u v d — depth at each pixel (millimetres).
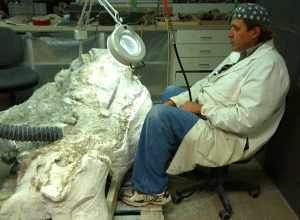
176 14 3441
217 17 3250
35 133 1394
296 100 1920
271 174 2295
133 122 1879
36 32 3135
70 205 1301
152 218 1698
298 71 1900
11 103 3090
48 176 1283
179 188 2150
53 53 3275
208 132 1787
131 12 3230
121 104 1863
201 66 3326
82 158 1354
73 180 1293
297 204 1919
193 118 1792
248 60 1806
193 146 1801
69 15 3174
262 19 1733
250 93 1699
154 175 1768
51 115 1711
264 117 1727
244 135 1828
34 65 3312
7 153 1522
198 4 3588
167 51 3326
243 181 2168
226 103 1839
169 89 2285
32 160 1375
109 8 1900
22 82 2746
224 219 1891
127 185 1894
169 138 1763
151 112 1757
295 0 1916
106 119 1691
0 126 1376
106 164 1435
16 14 3424
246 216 1931
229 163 1865
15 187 1434
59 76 2096
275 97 1718
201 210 1980
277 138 2182
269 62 1709
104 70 1918
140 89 2074
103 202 1412
